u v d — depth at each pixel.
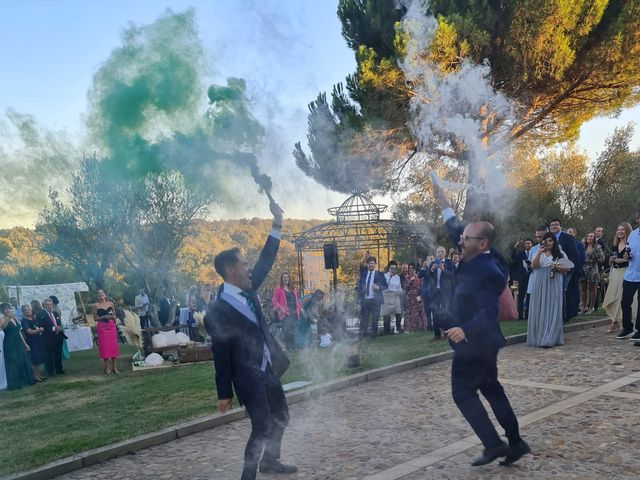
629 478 3.31
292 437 4.67
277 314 10.30
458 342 3.45
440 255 9.89
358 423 4.96
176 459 4.40
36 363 9.43
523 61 13.33
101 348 9.39
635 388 5.35
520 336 8.83
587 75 14.16
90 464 4.44
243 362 3.46
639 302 7.95
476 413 3.53
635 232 8.20
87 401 7.05
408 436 4.46
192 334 10.89
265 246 3.79
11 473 4.21
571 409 4.80
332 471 3.79
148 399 6.71
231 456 4.34
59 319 10.59
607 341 8.25
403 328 12.68
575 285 10.18
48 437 5.25
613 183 27.03
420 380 6.63
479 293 3.53
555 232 9.58
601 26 13.91
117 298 11.70
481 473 3.55
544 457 3.73
